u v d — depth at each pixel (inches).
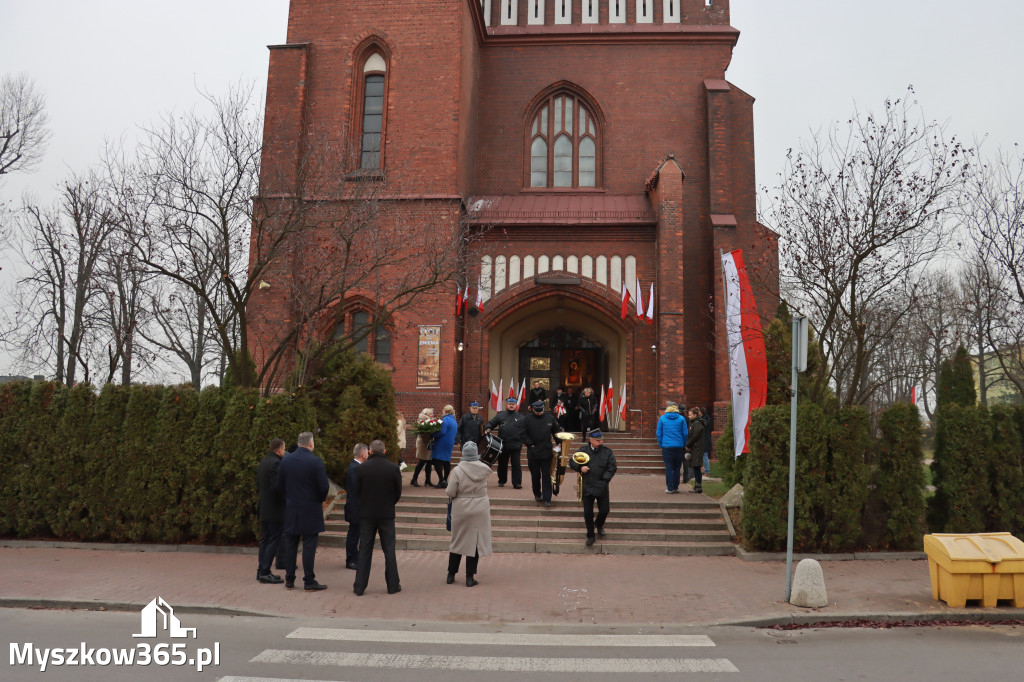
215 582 394.3
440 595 369.4
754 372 590.2
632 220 896.9
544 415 558.9
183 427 510.9
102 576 405.7
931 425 1371.8
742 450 584.1
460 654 276.2
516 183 1001.5
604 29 1024.2
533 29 1035.3
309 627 313.3
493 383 884.6
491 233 908.0
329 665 260.7
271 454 404.5
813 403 487.5
